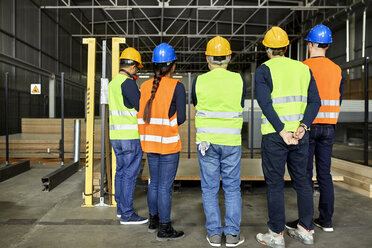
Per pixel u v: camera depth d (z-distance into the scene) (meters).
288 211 3.07
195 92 2.21
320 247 2.20
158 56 2.34
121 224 2.69
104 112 3.20
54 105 13.75
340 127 10.46
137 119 2.44
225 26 17.08
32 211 3.07
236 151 2.19
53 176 4.09
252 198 3.58
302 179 2.20
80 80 18.12
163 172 2.33
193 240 2.34
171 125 2.32
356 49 10.71
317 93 2.14
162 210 2.31
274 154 2.12
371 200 3.45
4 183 4.39
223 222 2.73
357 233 2.46
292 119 2.09
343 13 11.07
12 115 10.27
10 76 10.19
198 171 3.87
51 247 2.19
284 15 15.11
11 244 2.24
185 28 17.80
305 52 14.15
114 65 3.20
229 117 2.15
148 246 2.22
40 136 7.01
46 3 13.05
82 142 6.54
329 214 2.46
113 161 3.24
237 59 23.08
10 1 10.08
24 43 11.05
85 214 2.97
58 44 14.50
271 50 2.19
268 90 2.11
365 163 4.05
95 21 17.36
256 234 2.46
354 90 10.60
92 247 2.20
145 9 14.88
